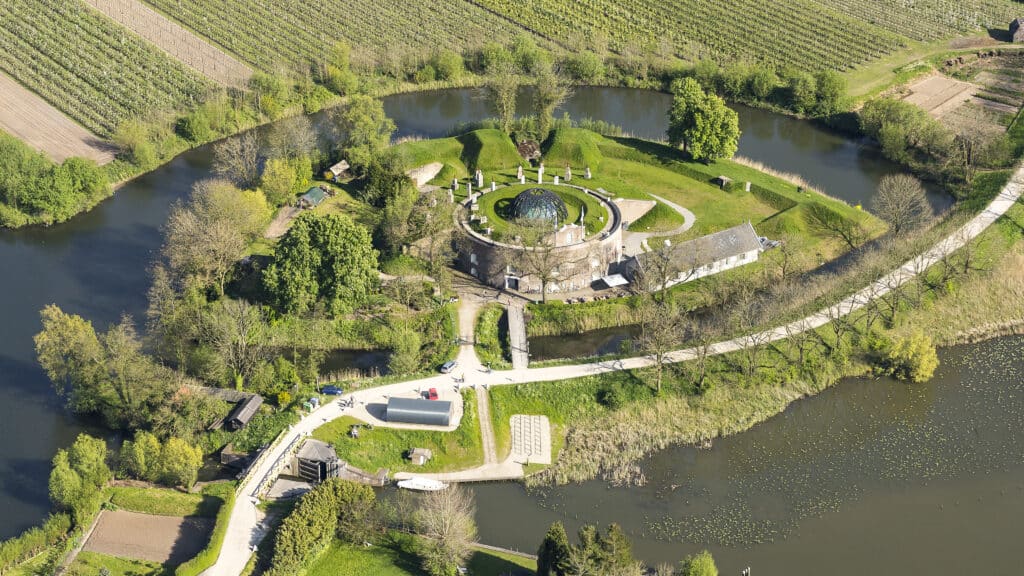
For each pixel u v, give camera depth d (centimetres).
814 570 17012
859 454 19712
